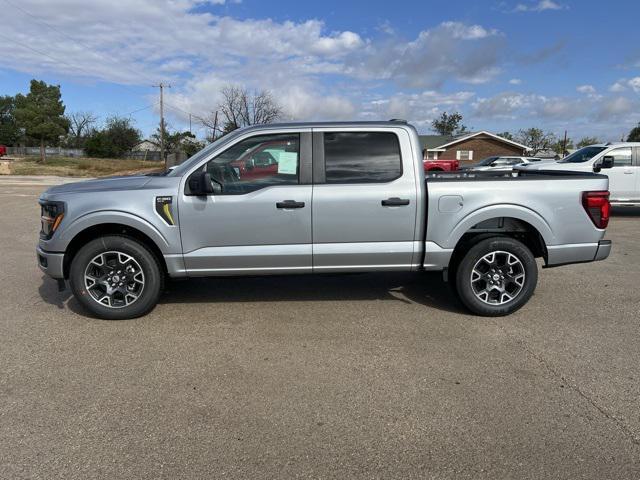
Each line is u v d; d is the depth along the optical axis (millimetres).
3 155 59438
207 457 2619
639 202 11203
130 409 3080
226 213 4445
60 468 2520
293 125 4566
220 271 4582
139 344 4082
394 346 4043
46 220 4551
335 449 2689
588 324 4555
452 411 3062
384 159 4582
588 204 4633
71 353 3898
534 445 2721
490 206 4547
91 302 4543
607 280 6102
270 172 4535
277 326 4484
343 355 3875
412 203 4539
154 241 4453
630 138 69625
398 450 2682
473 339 4191
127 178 4699
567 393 3285
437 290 5602
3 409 3068
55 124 47875
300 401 3186
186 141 72875
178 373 3568
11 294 5438
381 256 4617
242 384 3408
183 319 4660
